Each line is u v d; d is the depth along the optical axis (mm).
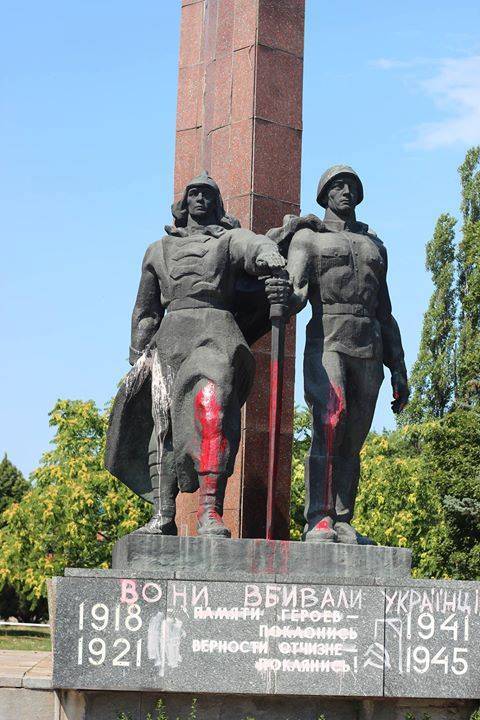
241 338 10258
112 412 10695
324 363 10508
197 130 13008
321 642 9352
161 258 10578
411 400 43094
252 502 11609
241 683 9211
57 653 9070
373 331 10688
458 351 42406
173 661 9164
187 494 11992
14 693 9875
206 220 10641
